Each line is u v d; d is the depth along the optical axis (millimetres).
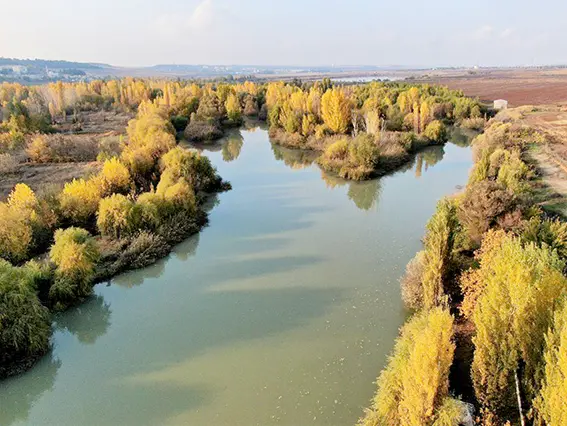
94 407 13766
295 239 25844
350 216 29609
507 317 10852
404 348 12438
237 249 24688
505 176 27984
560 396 8461
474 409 10844
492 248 16250
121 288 20844
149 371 15188
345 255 23391
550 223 18047
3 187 35219
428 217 28781
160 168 34844
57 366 15688
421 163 44969
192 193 28906
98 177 30656
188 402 13648
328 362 15086
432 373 9781
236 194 35281
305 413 12922
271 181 39312
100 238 24625
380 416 11406
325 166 42562
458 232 19422
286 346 16062
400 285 19484
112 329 17719
